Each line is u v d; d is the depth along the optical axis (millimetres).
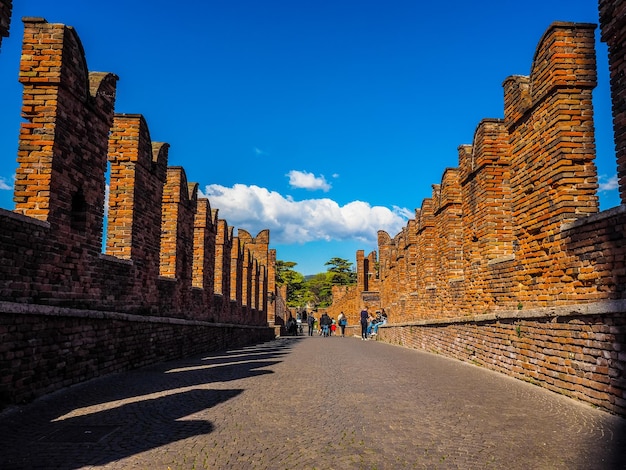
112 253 13219
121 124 13695
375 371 12156
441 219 19250
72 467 4871
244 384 9859
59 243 9688
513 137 11695
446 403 7922
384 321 35562
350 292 60781
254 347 24734
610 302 7246
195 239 21625
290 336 49125
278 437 5914
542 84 10180
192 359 15891
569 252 9086
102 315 10594
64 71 9922
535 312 9633
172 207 17578
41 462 5012
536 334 9773
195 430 6203
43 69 9766
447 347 16531
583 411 7355
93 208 11078
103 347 10805
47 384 8602
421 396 8555
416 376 11156
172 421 6656
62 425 6426
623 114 7883
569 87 9680
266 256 50562
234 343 25359
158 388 9258
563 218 9414
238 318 29562
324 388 9422
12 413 7082
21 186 9469
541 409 7477
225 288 26484
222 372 11867
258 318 38625
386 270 39875
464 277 15547
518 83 11250
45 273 9172
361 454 5270
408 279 27219
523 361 10383
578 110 9672
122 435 5953
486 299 13469
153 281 14711
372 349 21672
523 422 6656
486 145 13883
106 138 11766
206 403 7863
